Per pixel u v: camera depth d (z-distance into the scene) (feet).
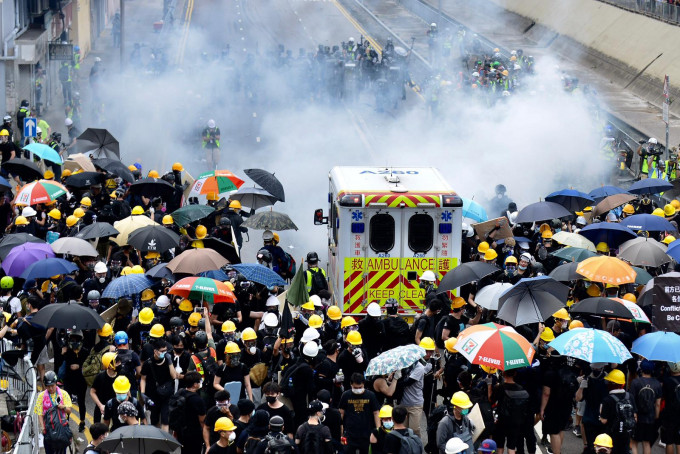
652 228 234.58
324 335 186.60
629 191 269.44
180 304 187.62
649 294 189.98
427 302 200.23
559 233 229.45
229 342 163.22
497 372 169.58
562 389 165.89
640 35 560.20
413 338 192.65
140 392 164.04
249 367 172.35
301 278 186.70
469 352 159.74
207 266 197.98
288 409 151.84
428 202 211.41
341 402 155.02
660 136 437.17
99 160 279.28
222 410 148.97
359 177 224.33
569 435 184.96
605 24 607.37
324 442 144.15
